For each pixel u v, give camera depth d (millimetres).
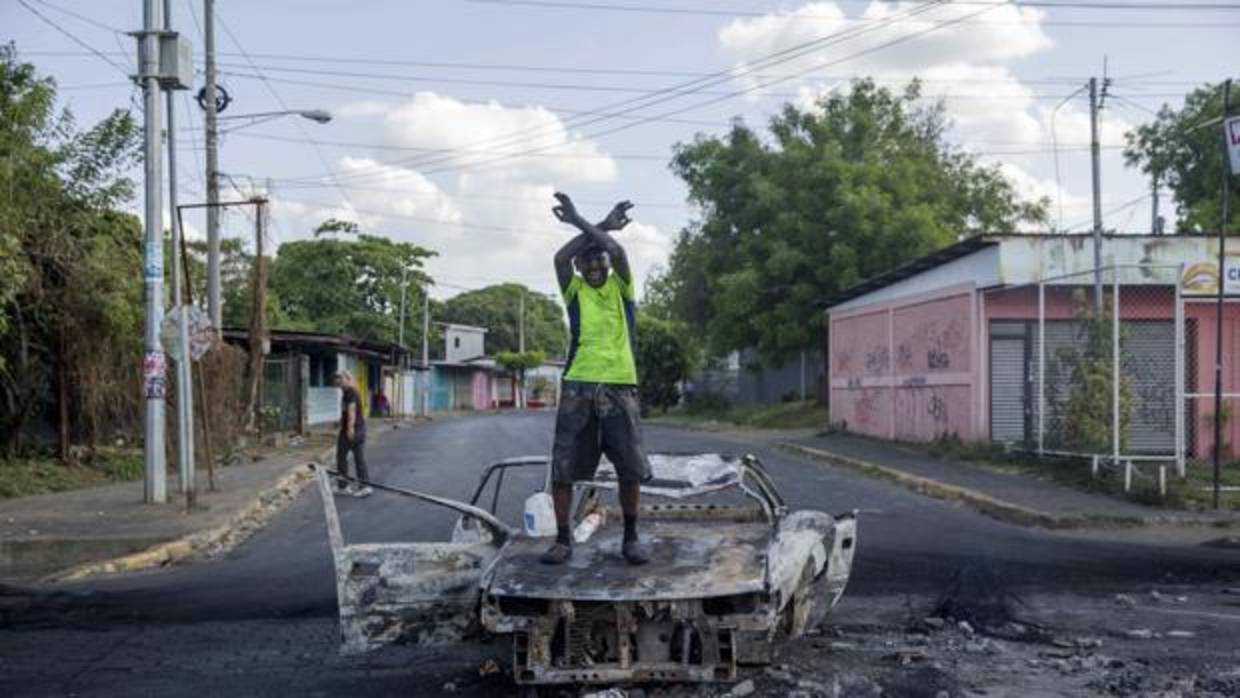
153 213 15805
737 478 7660
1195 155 36781
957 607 8703
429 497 6773
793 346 34000
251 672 7031
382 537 13039
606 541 6859
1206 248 19984
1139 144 37844
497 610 5953
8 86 16641
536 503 7090
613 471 7613
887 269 32312
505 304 95250
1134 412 18094
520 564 6238
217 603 9344
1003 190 40656
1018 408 21375
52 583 10711
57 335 19484
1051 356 19734
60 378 19469
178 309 15586
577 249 6539
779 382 43062
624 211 6629
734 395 48656
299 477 21016
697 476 7695
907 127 38188
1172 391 20328
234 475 20359
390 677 6863
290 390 34156
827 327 33156
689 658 5910
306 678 6859
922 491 17188
